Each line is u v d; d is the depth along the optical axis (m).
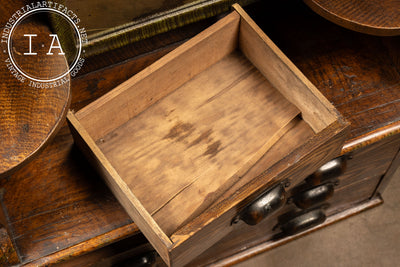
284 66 1.33
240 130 1.37
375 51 1.50
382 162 1.64
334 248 1.88
